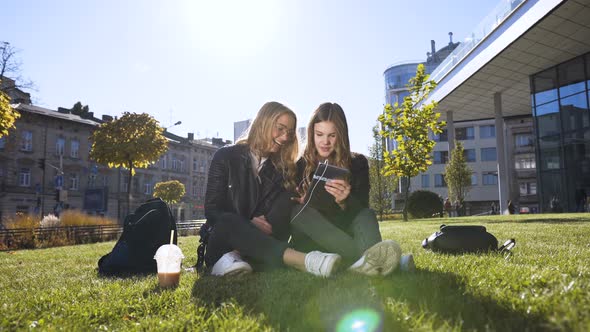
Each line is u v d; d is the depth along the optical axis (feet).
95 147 81.41
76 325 5.29
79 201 129.70
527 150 151.43
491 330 4.01
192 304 6.03
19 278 11.39
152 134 82.23
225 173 9.30
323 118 8.93
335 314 4.90
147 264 11.35
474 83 85.81
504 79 83.61
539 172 78.38
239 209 9.07
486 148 164.45
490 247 11.44
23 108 120.26
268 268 8.36
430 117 64.34
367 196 9.30
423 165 64.28
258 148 9.16
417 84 64.69
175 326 4.99
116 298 7.00
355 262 7.48
